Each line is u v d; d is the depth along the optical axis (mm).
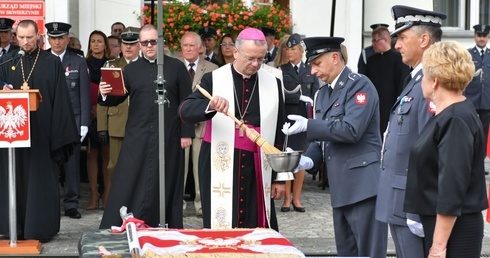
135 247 5363
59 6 15289
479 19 18422
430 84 5832
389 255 9930
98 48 13008
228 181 7887
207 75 7938
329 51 7527
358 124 7355
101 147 12672
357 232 7605
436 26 6672
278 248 5539
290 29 16641
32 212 10414
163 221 8656
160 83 8586
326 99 7656
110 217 9844
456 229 5707
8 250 9977
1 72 10539
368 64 13977
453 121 5656
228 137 7863
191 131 9938
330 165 7645
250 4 16406
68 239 10742
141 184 9867
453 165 5594
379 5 17422
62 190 13914
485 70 16875
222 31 15406
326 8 17016
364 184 7492
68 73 12000
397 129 6750
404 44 6707
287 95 11336
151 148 9844
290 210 12516
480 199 5742
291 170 7109
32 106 9930
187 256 5250
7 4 14961
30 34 10430
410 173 5895
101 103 9594
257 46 7688
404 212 6250
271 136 7922
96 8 15766
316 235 10977
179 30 15281
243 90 7879
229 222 7895
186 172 11977
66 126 10531
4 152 10445
